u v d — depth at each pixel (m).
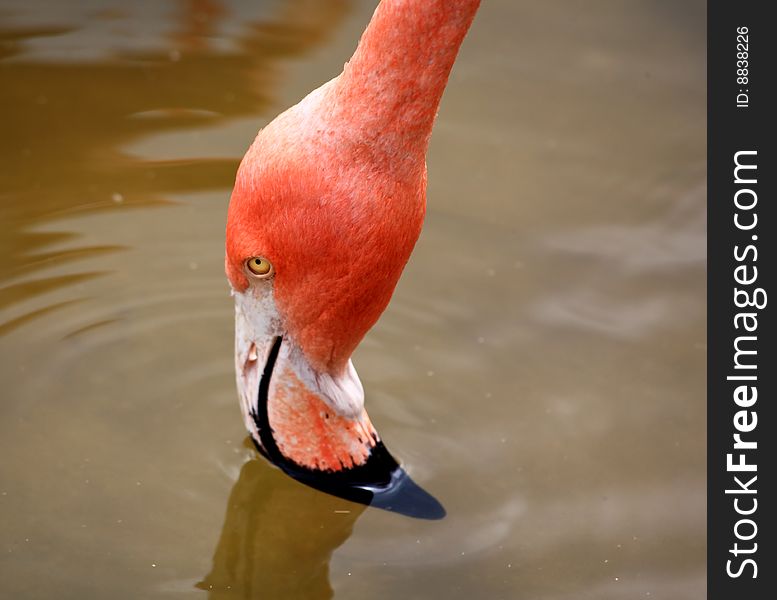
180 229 6.03
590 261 6.09
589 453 5.01
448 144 6.91
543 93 7.38
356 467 4.44
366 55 3.49
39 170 6.33
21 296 5.51
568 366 5.45
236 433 5.02
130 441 4.93
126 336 5.41
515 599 4.27
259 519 4.62
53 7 7.65
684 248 6.21
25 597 4.14
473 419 5.16
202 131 6.72
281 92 7.06
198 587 4.29
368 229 3.60
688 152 6.95
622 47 7.86
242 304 4.05
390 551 4.48
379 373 5.37
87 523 4.53
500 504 4.73
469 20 3.39
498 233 6.24
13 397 5.03
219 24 7.64
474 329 5.64
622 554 4.51
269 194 3.62
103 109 6.83
